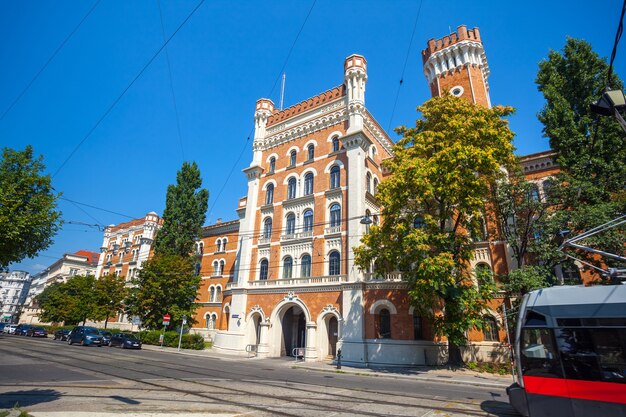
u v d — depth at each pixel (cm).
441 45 3656
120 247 6675
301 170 3425
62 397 1065
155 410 922
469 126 2081
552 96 2309
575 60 2342
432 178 2064
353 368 2248
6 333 5303
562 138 2208
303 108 3678
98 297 5091
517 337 992
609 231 1809
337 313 2662
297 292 2936
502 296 2470
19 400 1006
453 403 1150
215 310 4419
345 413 964
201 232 4500
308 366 2281
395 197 2106
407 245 1967
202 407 976
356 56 3303
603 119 2098
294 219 3312
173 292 3866
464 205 2053
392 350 2359
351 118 3152
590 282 2075
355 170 2961
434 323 2102
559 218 1998
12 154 1157
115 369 1736
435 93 3584
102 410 904
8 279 17562
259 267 3381
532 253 2408
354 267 2672
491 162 1941
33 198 1129
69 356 2258
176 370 1788
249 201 3669
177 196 4484
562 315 932
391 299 2491
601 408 824
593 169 2103
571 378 876
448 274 1905
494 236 2389
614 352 839
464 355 2456
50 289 8075
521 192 2248
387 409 1032
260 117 3938
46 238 1205
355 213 2834
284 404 1060
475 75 3391
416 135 2277
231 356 2970
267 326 3048
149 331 3991
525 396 936
